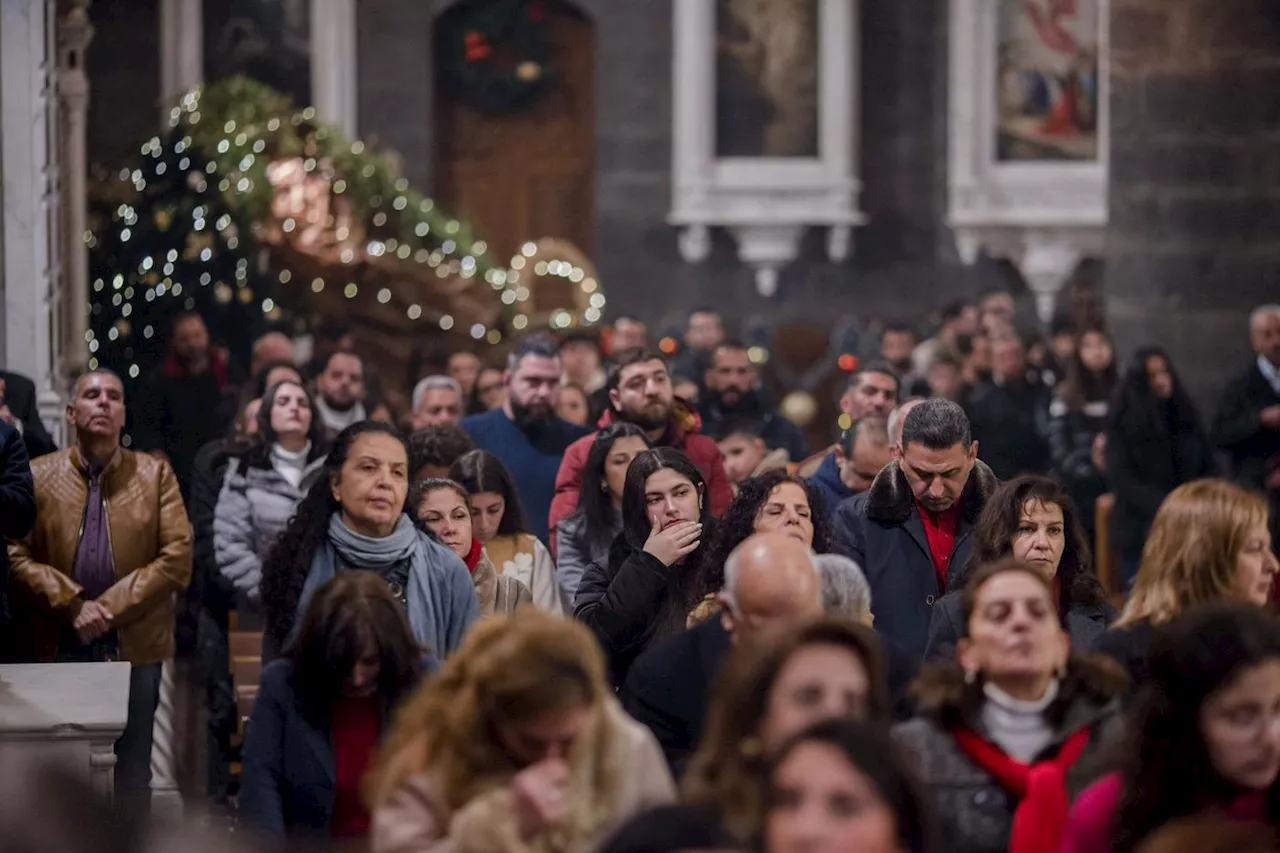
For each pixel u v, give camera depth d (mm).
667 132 59875
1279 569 16312
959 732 12867
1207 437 34531
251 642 25234
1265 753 11570
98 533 22344
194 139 42406
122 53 56719
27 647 22016
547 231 60531
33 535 22312
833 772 8938
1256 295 39719
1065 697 13016
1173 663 11711
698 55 59125
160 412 36125
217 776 25156
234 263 41750
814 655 11148
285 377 27578
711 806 9922
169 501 22703
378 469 16922
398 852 11320
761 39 59656
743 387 32719
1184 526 15156
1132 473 31656
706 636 14844
